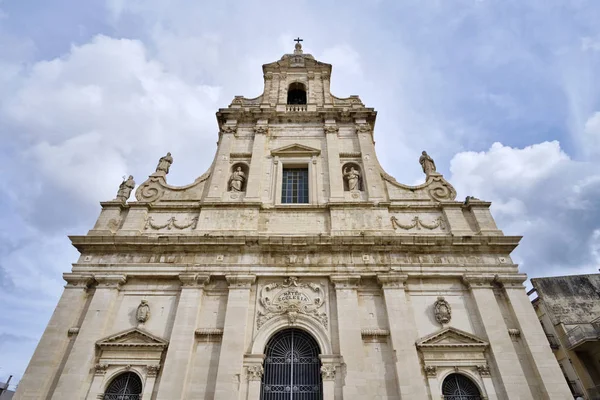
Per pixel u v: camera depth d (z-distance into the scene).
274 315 18.64
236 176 24.41
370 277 19.72
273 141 26.61
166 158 26.25
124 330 18.22
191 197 23.80
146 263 20.14
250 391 16.53
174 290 19.59
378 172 24.48
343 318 18.22
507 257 20.50
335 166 24.69
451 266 20.08
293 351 18.14
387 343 17.88
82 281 19.52
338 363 17.17
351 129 27.36
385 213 22.30
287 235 21.11
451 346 17.69
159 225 22.11
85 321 18.20
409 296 19.47
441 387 16.81
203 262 20.16
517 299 19.05
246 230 21.50
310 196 23.55
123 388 17.00
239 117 27.89
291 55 33.38
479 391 16.83
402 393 16.20
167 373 16.69
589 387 25.34
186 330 17.91
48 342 17.70
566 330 27.53
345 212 22.34
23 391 16.44
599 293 29.50
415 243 20.56
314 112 27.69
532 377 17.02
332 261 20.19
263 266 19.94
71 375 16.73
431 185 24.31
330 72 31.61
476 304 18.92
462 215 22.42
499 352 17.41
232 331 17.81
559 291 29.95
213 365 17.28
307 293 19.33
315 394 17.08
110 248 20.58
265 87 30.61
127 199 23.58
